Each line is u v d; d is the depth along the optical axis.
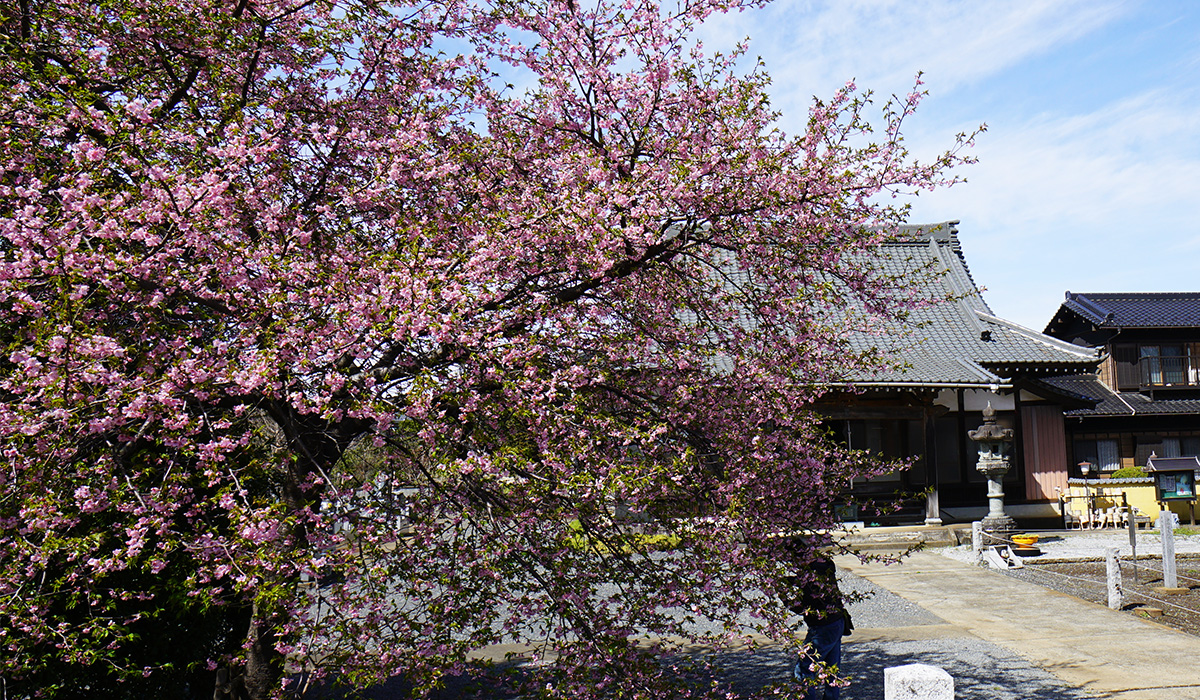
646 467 4.31
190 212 3.66
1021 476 19.97
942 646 8.36
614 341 5.11
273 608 3.75
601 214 4.43
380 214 5.20
